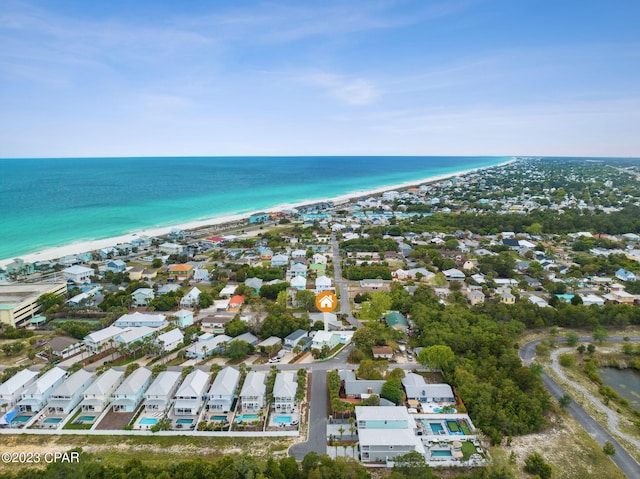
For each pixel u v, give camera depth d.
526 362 114.62
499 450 78.75
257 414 86.94
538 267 187.50
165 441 79.19
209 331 126.12
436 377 102.81
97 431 81.31
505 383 92.81
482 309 136.88
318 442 79.06
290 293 154.62
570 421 89.69
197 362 109.19
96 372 100.56
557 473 74.12
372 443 74.31
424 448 78.06
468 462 74.69
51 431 81.62
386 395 89.69
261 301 147.75
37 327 132.75
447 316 125.06
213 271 183.00
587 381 106.38
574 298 150.62
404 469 69.31
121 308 139.75
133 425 83.50
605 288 168.75
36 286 154.62
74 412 87.56
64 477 63.69
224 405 87.62
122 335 115.56
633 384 107.50
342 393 94.38
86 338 114.56
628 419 91.12
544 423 86.19
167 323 131.25
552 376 107.81
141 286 161.38
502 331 120.75
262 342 117.25
